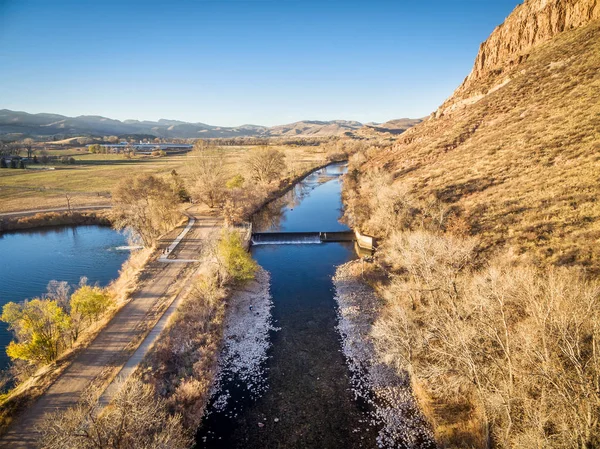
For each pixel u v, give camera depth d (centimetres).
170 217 6581
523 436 1501
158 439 1773
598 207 3547
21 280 4819
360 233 5775
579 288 1870
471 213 4491
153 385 2534
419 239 3200
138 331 3272
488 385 1805
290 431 2350
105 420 1742
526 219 3891
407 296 3161
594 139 4678
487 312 2000
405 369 2728
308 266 5003
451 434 2195
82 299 3281
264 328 3512
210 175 8050
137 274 4503
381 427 2362
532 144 5516
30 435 2177
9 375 2903
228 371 2906
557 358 1568
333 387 2728
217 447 2230
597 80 5919
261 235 6281
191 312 3509
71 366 2789
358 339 3297
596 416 1320
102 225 7462
